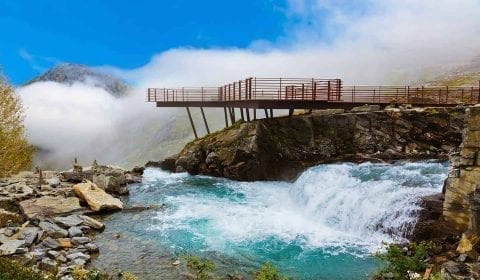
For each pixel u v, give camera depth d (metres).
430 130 38.47
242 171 37.94
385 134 38.44
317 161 37.84
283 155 38.25
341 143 38.66
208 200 30.80
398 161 35.66
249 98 39.16
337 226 23.77
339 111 42.06
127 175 40.53
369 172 29.91
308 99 39.97
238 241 21.25
